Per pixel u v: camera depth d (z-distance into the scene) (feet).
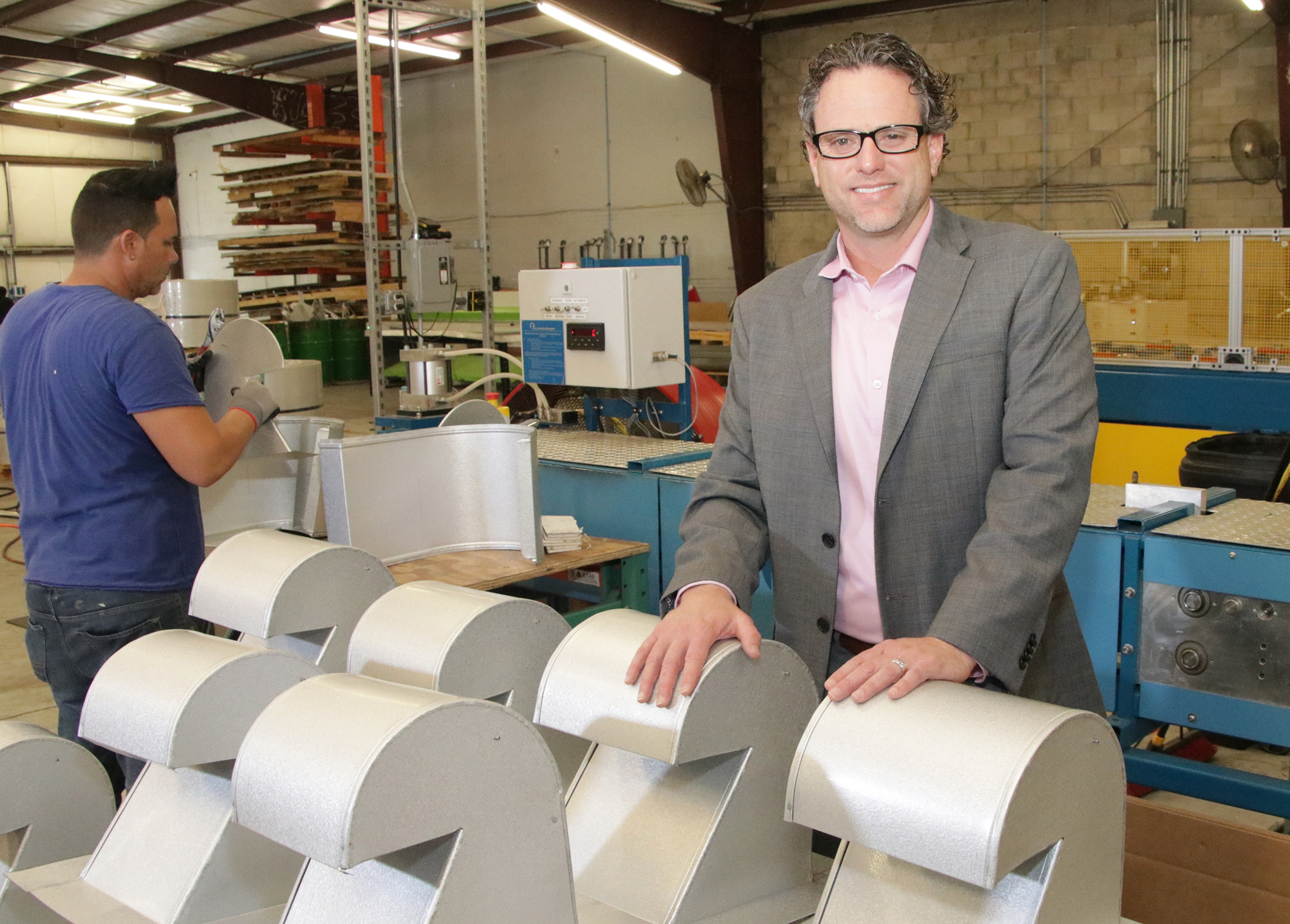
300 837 2.25
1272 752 8.84
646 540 8.27
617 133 35.37
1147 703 6.01
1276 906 4.95
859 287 4.04
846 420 4.03
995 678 3.21
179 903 2.83
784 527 4.17
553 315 10.08
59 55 34.78
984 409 3.81
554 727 2.89
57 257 47.73
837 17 29.58
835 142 3.65
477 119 17.71
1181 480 10.80
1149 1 25.18
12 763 3.30
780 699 2.82
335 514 6.93
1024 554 3.34
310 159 32.35
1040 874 2.28
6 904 3.13
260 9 32.63
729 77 30.27
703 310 29.96
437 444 7.30
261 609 3.89
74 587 5.73
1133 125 25.88
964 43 27.91
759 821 2.82
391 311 18.02
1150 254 11.71
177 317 15.30
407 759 2.24
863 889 2.50
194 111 47.06
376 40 31.55
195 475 5.80
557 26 34.22
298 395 19.07
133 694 3.07
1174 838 5.21
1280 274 11.07
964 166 28.43
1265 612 5.54
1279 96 23.20
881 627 4.08
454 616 3.38
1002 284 3.76
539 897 2.51
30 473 5.81
